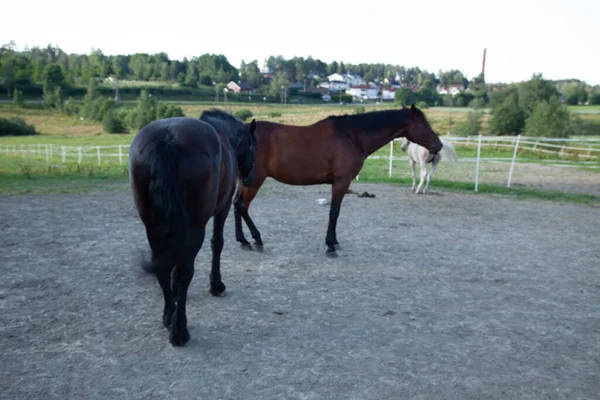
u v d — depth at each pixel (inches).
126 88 4397.1
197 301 194.4
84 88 4387.3
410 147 532.4
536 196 535.2
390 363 148.9
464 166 866.1
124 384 131.5
